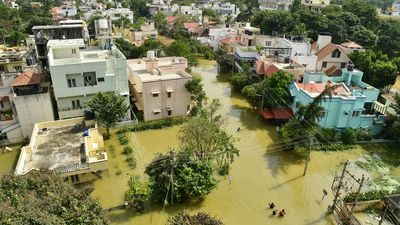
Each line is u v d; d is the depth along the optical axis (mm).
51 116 36156
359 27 75375
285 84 42188
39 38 45188
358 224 22984
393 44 68562
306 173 31500
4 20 101750
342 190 28453
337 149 35531
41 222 14289
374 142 37469
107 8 131250
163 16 119875
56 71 34188
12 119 35438
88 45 51250
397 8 131000
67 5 137750
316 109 34094
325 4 112438
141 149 35344
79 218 15891
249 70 55188
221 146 30172
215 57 79562
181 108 43812
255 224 24781
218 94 54062
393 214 23688
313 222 25156
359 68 52656
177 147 35656
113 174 30391
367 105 39312
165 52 65750
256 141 37750
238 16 119875
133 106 44938
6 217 13820
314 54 58062
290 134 35312
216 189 28516
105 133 37875
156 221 24625
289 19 79875
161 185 25297
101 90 37344
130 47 66750
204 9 133250
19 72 39094
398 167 33000
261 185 29531
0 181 17406
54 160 28359
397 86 57812
